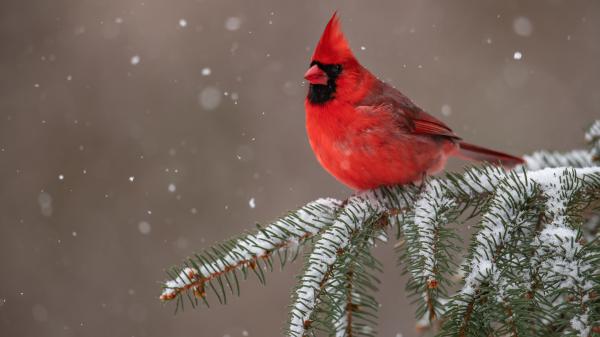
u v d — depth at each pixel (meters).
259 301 10.37
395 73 11.89
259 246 4.36
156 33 12.15
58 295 10.71
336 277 4.09
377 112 5.35
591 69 11.82
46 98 11.84
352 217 4.52
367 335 4.08
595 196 4.32
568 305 3.40
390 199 4.85
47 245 11.03
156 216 11.21
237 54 12.01
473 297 3.65
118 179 11.43
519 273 3.64
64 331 10.47
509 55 12.09
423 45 12.07
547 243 3.67
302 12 12.14
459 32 11.98
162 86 11.89
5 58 12.01
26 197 11.34
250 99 11.76
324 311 3.95
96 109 11.79
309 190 11.19
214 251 4.30
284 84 11.84
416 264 3.92
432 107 11.69
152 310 10.61
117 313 10.60
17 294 10.69
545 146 11.39
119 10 12.20
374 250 9.96
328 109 5.47
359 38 11.98
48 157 11.55
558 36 11.90
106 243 11.02
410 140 5.47
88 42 12.10
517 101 11.69
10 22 12.13
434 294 3.80
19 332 10.45
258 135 11.58
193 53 12.03
